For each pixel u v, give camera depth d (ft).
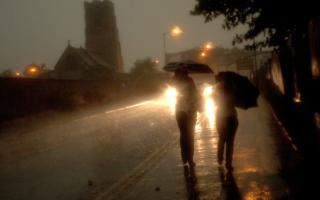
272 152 37.01
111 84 158.51
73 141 59.88
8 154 51.72
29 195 29.43
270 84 86.38
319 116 26.96
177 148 44.55
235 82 31.78
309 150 29.91
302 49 40.47
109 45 296.51
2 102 89.35
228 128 31.48
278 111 59.16
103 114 105.29
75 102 119.34
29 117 94.63
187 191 26.68
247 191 25.55
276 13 72.69
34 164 42.88
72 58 253.03
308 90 36.29
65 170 37.83
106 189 29.14
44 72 229.86
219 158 32.91
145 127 70.38
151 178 31.12
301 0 68.03
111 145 52.03
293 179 27.40
